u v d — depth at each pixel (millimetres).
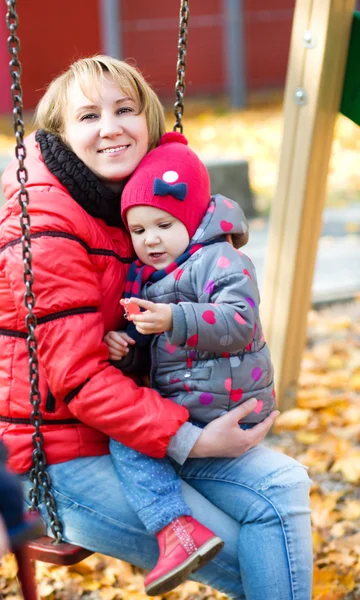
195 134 12242
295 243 3703
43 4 15609
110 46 12531
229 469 2229
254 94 16234
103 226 2307
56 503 2213
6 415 2213
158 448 2105
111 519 2180
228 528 2184
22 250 2029
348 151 10422
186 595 2898
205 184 2312
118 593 2941
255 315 2145
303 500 2203
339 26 3438
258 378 2229
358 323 5266
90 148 2254
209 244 2244
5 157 7840
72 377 2086
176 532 2076
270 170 10078
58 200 2188
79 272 2141
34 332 2047
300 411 4027
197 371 2186
